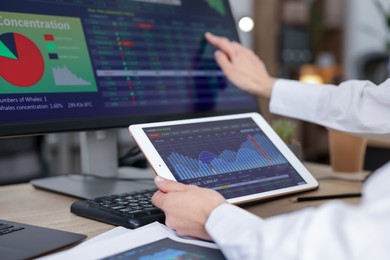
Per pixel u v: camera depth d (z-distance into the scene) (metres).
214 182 0.94
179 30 1.29
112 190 1.11
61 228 0.85
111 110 1.11
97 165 1.26
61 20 1.06
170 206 0.77
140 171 1.36
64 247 0.74
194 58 1.31
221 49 1.35
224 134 1.05
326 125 1.21
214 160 0.98
